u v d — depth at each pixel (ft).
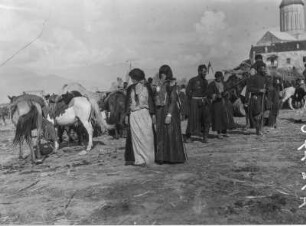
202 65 28.81
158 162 21.94
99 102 43.93
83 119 29.50
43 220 14.62
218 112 30.73
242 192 16.06
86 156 27.30
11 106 26.03
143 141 21.44
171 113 21.24
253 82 30.81
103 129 31.17
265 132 32.53
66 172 21.97
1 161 27.86
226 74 41.68
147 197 16.05
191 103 29.01
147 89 21.48
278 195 15.52
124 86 39.09
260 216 13.67
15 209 15.98
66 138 40.96
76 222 14.17
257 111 30.63
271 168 19.71
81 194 17.24
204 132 29.19
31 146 25.94
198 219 13.62
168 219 13.76
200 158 22.99
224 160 22.09
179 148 21.47
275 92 35.60
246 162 21.30
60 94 31.94
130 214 14.46
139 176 19.36
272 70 58.39
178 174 19.27
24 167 25.03
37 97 27.32
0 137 47.03
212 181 17.76
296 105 58.44
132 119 21.57
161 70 21.40
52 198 17.13
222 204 14.84
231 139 30.40
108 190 17.35
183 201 15.35
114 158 25.40
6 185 19.99
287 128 34.94
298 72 60.90
